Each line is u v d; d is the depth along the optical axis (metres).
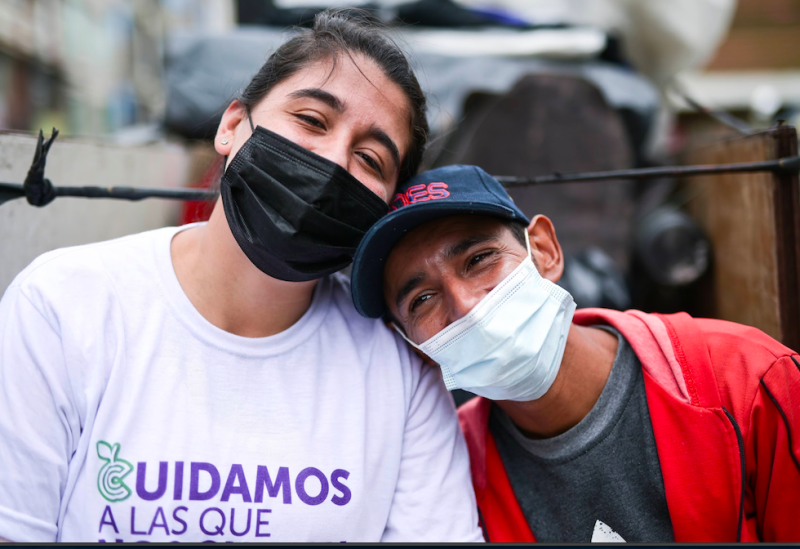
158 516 1.32
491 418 1.79
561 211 3.39
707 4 4.01
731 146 2.35
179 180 3.48
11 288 1.42
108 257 1.48
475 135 3.39
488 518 1.68
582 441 1.57
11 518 1.26
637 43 4.20
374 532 1.49
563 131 3.38
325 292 1.68
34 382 1.33
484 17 4.02
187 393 1.40
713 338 1.63
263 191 1.45
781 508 1.49
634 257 3.32
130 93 11.98
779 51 8.56
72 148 2.05
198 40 3.85
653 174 1.91
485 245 1.58
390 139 1.54
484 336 1.51
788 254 1.88
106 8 11.99
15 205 1.81
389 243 1.56
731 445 1.46
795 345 1.87
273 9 4.07
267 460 1.40
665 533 1.51
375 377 1.58
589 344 1.69
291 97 1.50
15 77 9.27
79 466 1.35
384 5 3.90
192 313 1.45
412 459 1.57
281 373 1.48
